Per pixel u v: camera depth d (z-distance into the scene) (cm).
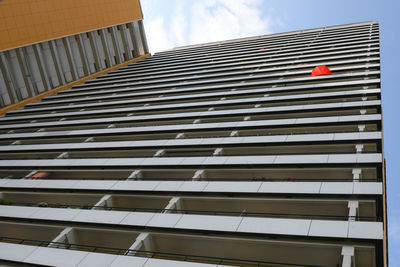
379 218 1343
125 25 6519
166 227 1489
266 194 1603
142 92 4091
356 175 1627
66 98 4491
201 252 1448
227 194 1675
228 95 3297
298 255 1311
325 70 3338
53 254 1448
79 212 1728
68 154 2655
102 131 2950
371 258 1235
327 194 1511
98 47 5831
